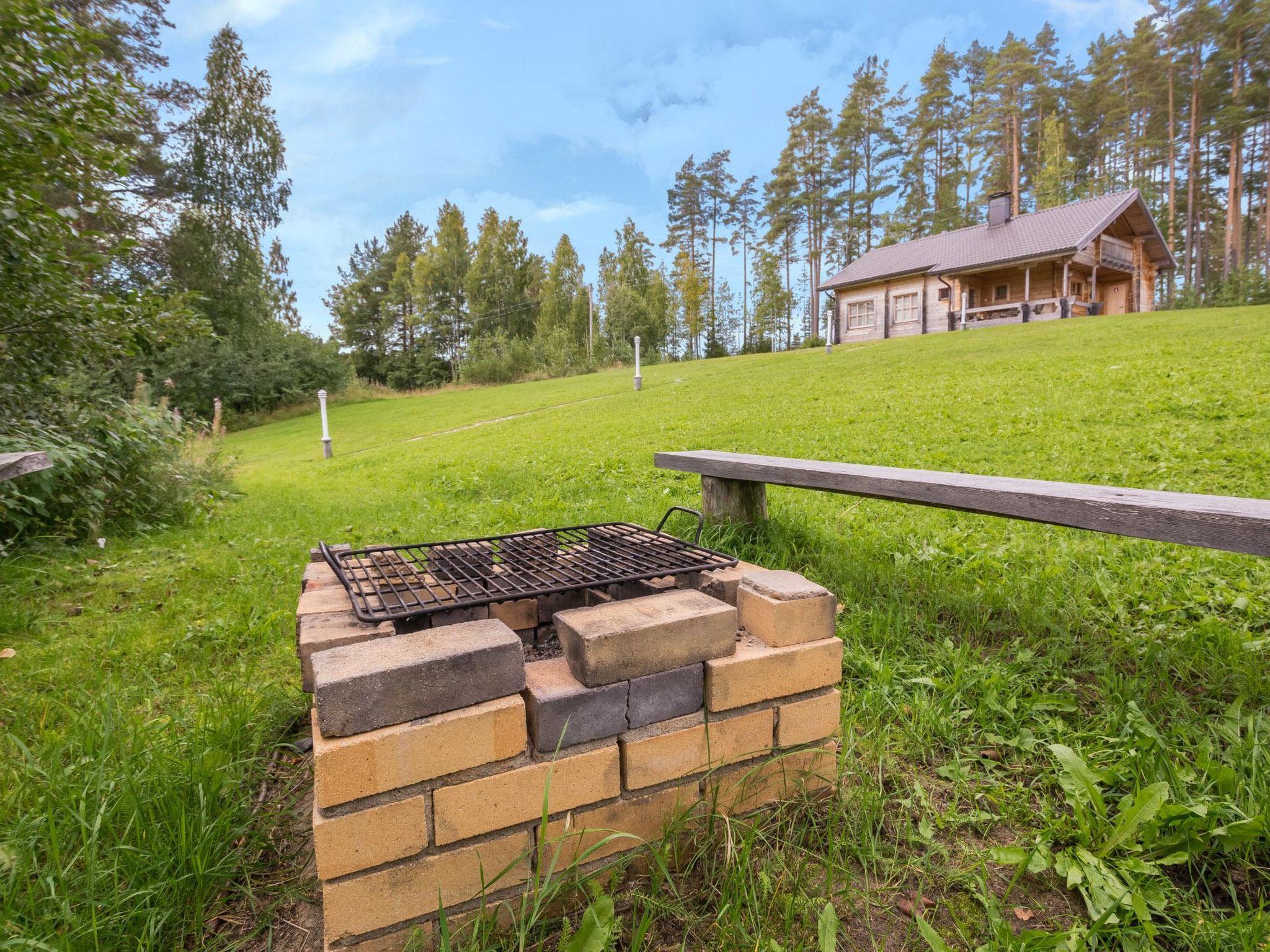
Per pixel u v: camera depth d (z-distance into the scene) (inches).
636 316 1851.6
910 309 1014.4
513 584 67.1
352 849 40.3
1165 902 44.9
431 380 1743.4
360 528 191.0
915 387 401.1
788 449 257.4
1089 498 68.3
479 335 1897.1
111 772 58.7
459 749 42.6
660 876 49.1
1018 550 117.3
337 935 40.6
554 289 1897.1
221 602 121.6
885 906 48.1
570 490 224.7
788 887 49.0
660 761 49.8
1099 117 1692.9
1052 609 91.0
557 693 46.2
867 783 58.8
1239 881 47.6
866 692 72.4
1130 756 57.4
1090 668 76.7
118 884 47.8
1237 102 1305.4
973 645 85.9
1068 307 799.1
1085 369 368.8
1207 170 1525.6
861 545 127.7
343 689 39.7
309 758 70.4
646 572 67.1
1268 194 1375.5
